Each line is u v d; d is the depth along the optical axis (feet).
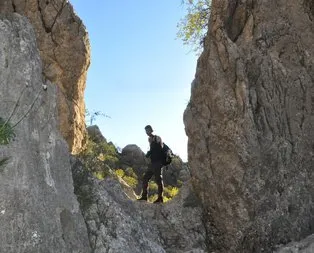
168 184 83.05
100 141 77.61
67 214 23.77
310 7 42.09
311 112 39.55
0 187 20.44
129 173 77.15
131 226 27.20
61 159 24.85
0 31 23.39
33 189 21.72
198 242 38.88
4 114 21.95
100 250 25.08
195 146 41.09
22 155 21.84
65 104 41.14
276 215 36.65
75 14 43.60
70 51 42.29
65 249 22.43
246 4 41.55
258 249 36.27
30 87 23.58
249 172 37.45
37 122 23.76
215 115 39.52
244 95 38.50
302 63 40.42
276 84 39.47
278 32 40.81
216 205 39.19
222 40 40.29
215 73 39.99
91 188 27.81
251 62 39.65
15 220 20.39
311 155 38.58
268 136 38.19
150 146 43.68
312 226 36.73
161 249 27.91
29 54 24.36
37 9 40.55
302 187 37.52
